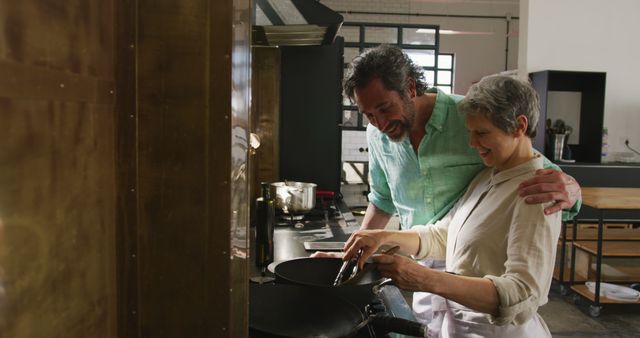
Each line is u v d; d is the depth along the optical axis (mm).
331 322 1176
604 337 3676
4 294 560
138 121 819
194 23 808
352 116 5715
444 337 1546
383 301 1535
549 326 3855
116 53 787
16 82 558
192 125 825
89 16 706
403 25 5293
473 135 1422
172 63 813
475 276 1415
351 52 5348
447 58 9539
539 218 1266
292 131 3562
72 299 692
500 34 9383
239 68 866
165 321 856
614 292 4066
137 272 843
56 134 638
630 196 4121
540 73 5512
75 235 693
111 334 810
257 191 3361
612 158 5863
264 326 1150
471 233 1432
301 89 3531
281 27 2398
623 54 5758
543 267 1247
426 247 1679
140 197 832
